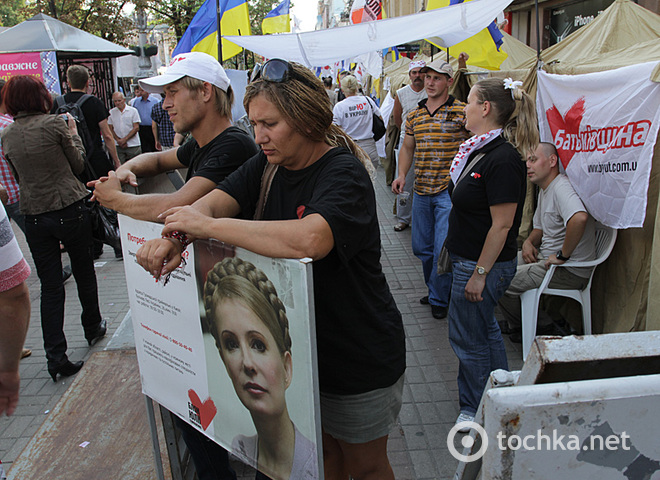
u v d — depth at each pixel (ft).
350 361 5.90
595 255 12.01
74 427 8.77
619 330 11.68
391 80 39.09
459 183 9.77
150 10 68.33
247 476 9.34
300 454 5.00
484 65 19.86
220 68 7.38
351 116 22.89
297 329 4.61
